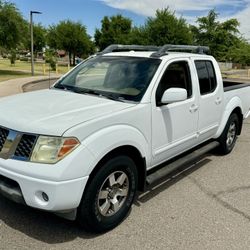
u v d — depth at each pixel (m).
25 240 3.39
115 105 3.79
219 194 4.72
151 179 4.14
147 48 5.24
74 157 3.09
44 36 75.19
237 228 3.81
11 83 20.00
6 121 3.35
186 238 3.57
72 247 3.32
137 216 3.98
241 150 6.95
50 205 3.07
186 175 5.39
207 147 5.60
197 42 54.97
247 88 6.88
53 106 3.69
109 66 4.59
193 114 4.86
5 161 3.22
